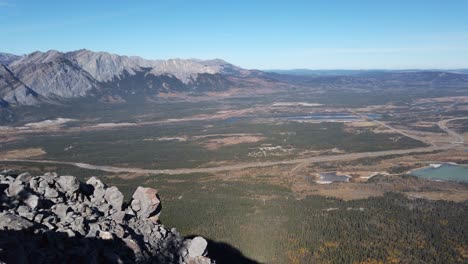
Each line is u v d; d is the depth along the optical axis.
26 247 35.31
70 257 37.28
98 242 40.78
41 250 36.19
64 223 41.56
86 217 44.72
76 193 50.06
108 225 44.19
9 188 44.94
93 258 37.97
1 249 33.28
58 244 37.78
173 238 49.59
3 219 37.41
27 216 40.25
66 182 50.09
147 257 43.38
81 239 39.94
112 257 39.66
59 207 44.38
